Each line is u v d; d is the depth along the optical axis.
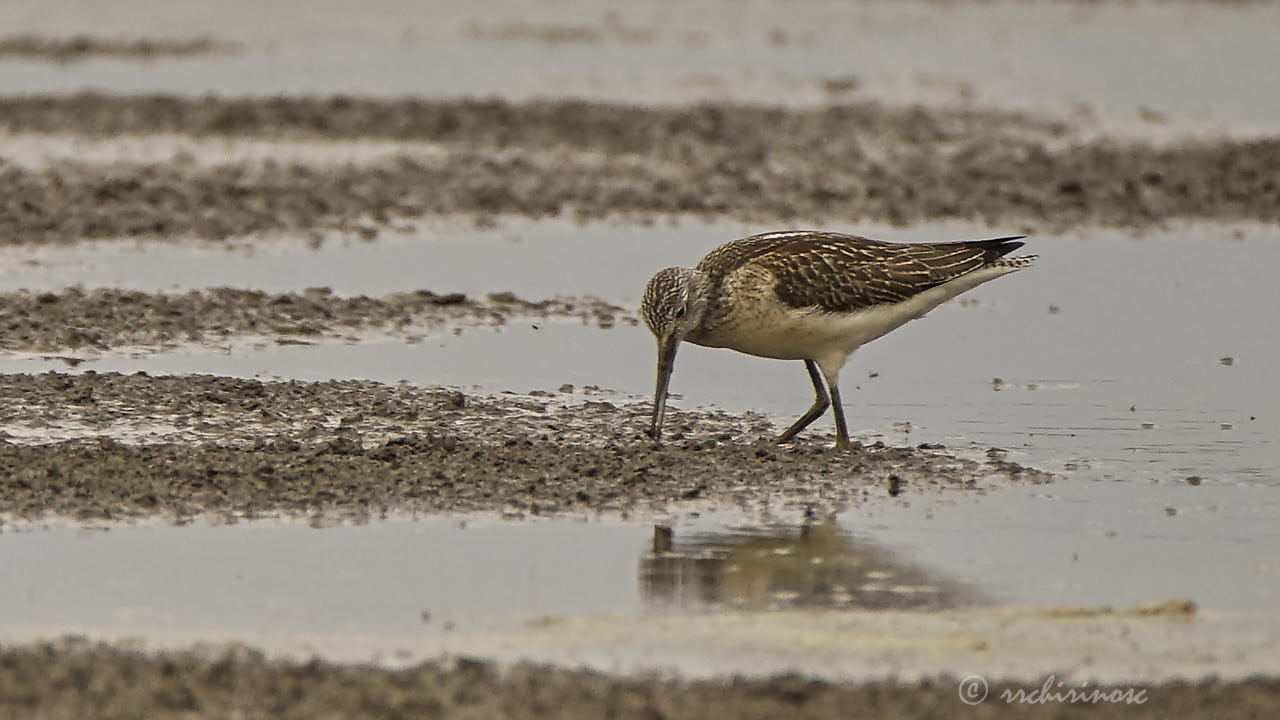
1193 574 11.71
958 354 17.95
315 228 23.39
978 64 39.38
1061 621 10.84
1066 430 15.23
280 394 15.65
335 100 32.28
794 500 13.18
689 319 13.99
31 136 28.86
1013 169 28.06
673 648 10.32
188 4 43.84
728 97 34.53
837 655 10.23
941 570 11.73
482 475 13.47
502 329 18.64
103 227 22.78
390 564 11.70
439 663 9.98
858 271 14.09
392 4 45.31
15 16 41.44
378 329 18.45
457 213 24.56
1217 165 28.22
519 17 44.62
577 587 11.32
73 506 12.59
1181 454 14.52
